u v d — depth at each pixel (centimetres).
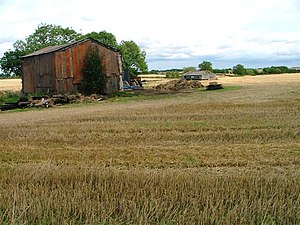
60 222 710
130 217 725
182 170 1059
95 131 1820
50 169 1022
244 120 2028
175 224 695
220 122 1984
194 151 1336
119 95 4188
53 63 4003
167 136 1641
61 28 7188
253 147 1395
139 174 962
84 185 880
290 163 1147
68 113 2758
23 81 4522
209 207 754
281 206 738
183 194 798
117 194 822
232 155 1262
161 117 2262
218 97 3731
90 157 1267
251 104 2836
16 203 777
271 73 11612
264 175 956
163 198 789
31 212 741
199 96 3962
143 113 2495
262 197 795
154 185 877
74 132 1806
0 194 827
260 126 1808
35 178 946
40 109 3228
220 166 1130
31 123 2194
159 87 5375
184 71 11656
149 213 727
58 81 4003
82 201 784
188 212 733
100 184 894
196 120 2098
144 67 7988
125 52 7469
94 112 2712
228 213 709
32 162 1216
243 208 732
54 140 1634
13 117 2628
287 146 1401
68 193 827
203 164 1145
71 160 1223
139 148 1413
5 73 6906
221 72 12350
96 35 6988
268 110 2456
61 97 3622
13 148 1450
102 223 702
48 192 845
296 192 818
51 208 762
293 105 2706
